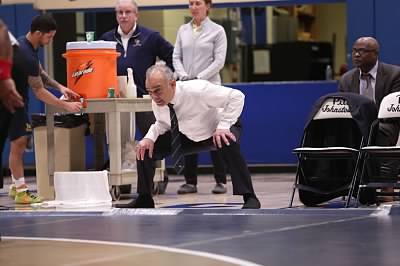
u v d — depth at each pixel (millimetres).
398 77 14000
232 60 22609
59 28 22078
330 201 13961
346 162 13172
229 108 12242
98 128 15539
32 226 11195
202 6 16125
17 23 21859
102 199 13820
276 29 23281
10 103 9008
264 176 20125
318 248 8648
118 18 16094
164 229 10461
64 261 8281
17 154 14016
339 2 20438
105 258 8383
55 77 22078
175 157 12719
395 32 19844
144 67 16062
